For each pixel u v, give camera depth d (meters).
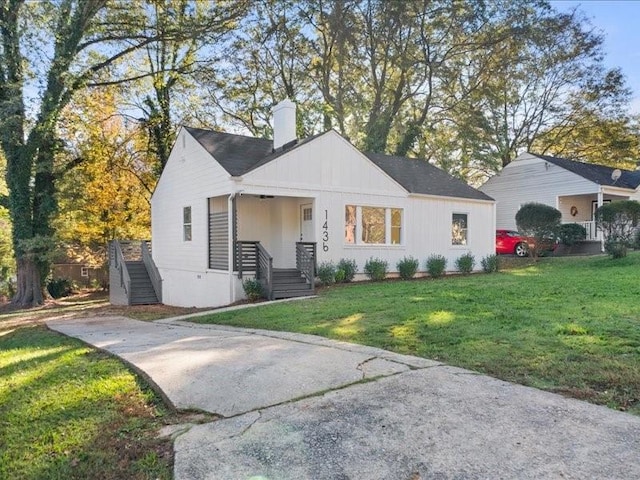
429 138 30.17
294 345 6.24
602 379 4.25
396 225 16.36
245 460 3.14
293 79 28.62
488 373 4.63
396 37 26.94
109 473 3.11
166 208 17.58
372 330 6.87
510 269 17.88
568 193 23.53
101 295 24.00
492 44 26.64
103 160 22.19
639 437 3.17
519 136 32.50
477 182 36.88
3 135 17.38
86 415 4.12
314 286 13.03
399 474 2.87
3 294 26.23
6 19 17.02
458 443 3.20
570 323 6.39
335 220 14.72
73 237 22.92
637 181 24.25
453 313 7.71
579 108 31.17
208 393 4.44
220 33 21.28
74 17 18.00
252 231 15.02
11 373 5.83
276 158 13.50
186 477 2.96
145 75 21.66
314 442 3.34
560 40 28.56
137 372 5.31
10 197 18.91
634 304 7.64
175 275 16.70
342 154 14.91
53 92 18.06
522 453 3.02
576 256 19.61
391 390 4.23
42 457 3.40
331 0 25.91
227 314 9.99
